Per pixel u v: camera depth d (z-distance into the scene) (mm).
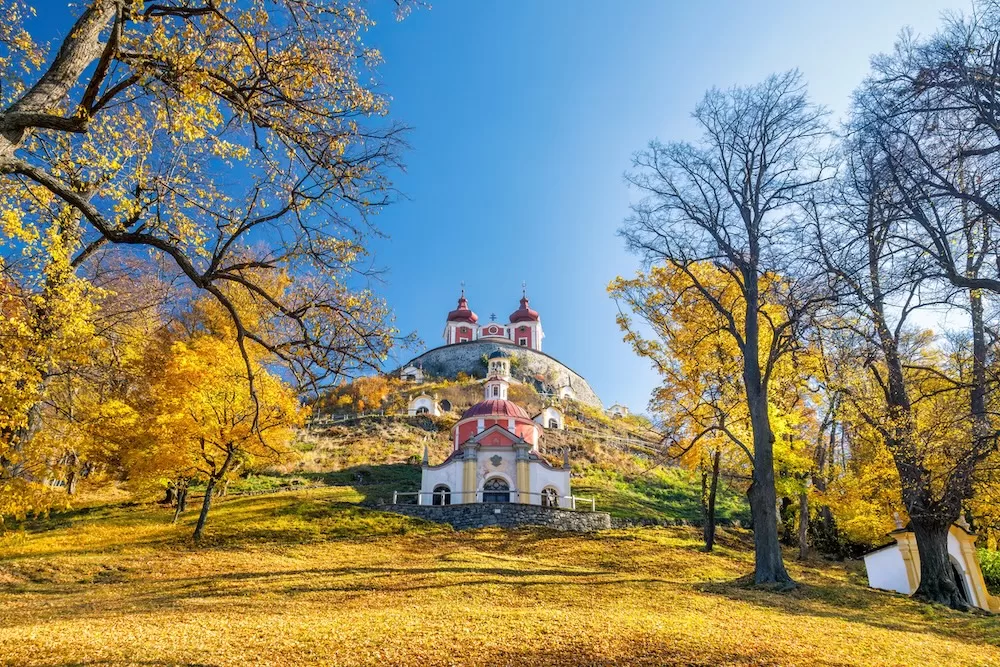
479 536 30172
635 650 10016
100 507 34625
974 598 20969
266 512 32156
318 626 11359
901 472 17984
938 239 12609
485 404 46906
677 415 25719
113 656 8891
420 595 16141
